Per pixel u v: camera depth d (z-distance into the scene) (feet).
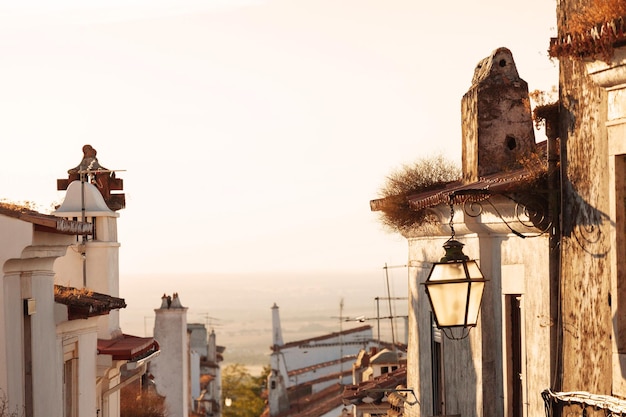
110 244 92.48
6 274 54.54
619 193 37.96
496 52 62.03
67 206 92.58
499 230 53.21
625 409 36.83
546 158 46.75
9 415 53.47
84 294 70.59
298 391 263.49
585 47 37.01
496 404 55.31
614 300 38.01
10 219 53.57
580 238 40.70
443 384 63.93
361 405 89.81
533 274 49.67
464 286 40.47
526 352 50.62
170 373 134.00
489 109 61.36
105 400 86.17
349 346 281.54
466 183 62.44
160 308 134.62
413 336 71.56
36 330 59.21
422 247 68.13
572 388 41.19
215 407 261.85
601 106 39.17
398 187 66.13
